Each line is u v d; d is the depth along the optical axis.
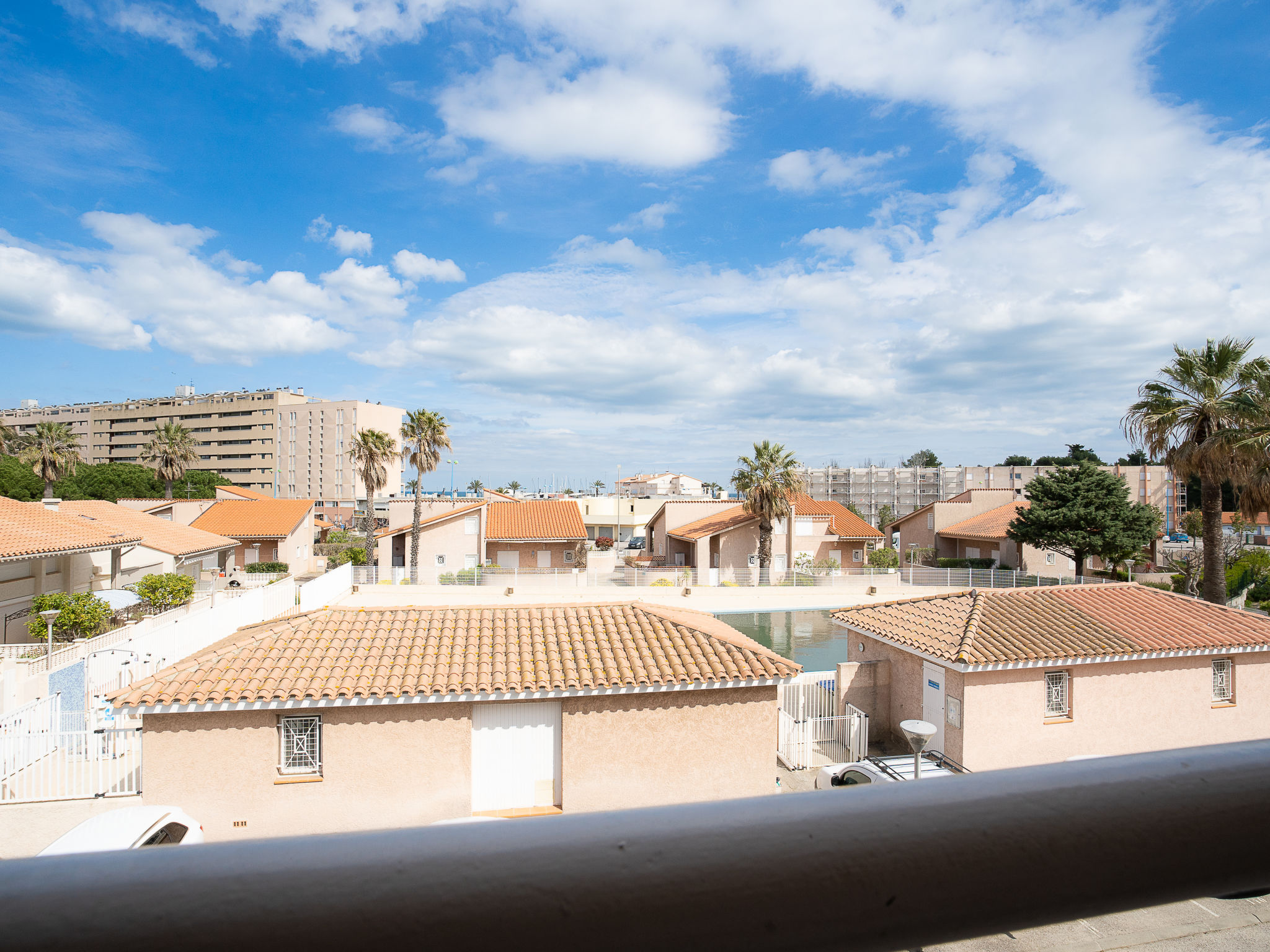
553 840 0.65
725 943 0.65
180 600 28.36
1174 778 0.81
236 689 11.54
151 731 11.45
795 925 0.66
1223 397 26.50
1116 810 0.76
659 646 13.73
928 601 19.14
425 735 12.10
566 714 12.54
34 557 22.86
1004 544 47.28
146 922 0.53
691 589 39.97
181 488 81.88
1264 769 0.84
